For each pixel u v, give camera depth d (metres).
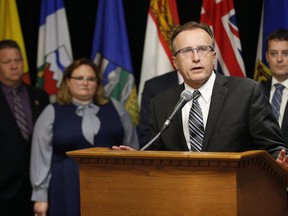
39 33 7.76
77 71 6.29
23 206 6.70
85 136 6.14
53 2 7.77
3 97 6.72
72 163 6.04
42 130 6.22
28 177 6.68
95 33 7.70
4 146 6.60
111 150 3.31
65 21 7.77
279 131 3.95
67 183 5.99
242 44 7.79
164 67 7.41
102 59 7.65
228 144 3.84
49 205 6.10
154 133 4.20
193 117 3.97
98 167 3.19
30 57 8.09
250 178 3.10
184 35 3.93
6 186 6.57
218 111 3.92
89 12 8.08
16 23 7.68
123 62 7.57
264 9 7.25
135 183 3.11
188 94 3.63
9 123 6.64
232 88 4.00
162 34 7.48
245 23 7.76
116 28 7.64
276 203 3.46
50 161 6.21
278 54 5.88
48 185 6.18
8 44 6.79
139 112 7.50
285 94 5.89
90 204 3.20
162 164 3.05
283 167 3.41
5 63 6.74
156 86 6.73
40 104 6.98
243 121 3.89
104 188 3.17
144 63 7.56
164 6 7.54
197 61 3.86
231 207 2.92
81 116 6.25
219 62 7.29
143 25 8.01
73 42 8.09
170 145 4.02
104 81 7.57
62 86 6.38
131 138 6.56
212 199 2.96
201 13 7.41
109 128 6.29
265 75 7.12
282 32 5.95
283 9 7.16
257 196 3.19
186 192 3.01
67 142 6.12
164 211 3.05
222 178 2.94
